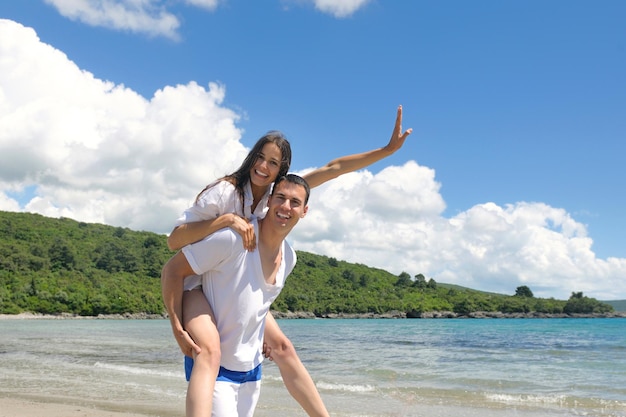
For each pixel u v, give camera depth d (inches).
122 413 307.0
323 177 133.7
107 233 5004.9
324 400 358.0
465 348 969.5
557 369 593.9
